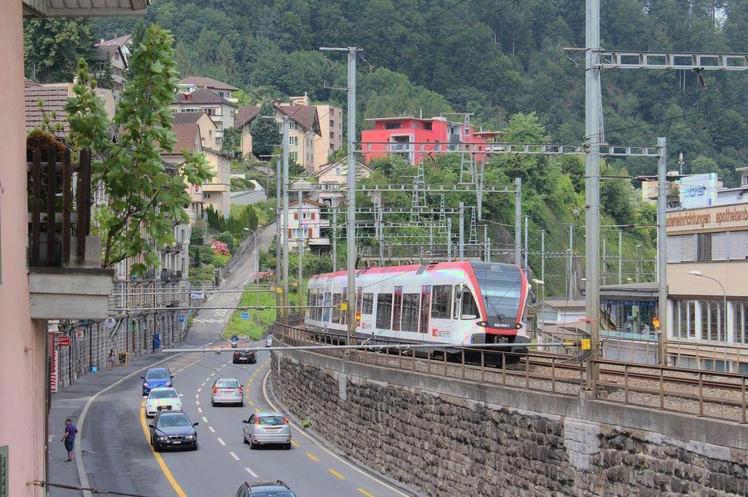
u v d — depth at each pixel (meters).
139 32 168.12
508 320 55.28
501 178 137.00
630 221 171.25
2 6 14.25
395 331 64.94
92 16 19.53
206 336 150.50
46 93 56.44
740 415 30.00
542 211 148.50
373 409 55.09
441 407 45.41
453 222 130.62
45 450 17.58
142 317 131.75
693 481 27.75
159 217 21.73
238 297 163.25
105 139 22.11
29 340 15.62
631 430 30.92
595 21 38.16
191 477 52.12
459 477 43.38
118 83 148.62
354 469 54.75
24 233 15.34
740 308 75.31
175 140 22.17
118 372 111.62
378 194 101.62
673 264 83.62
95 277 15.89
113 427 71.06
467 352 55.28
